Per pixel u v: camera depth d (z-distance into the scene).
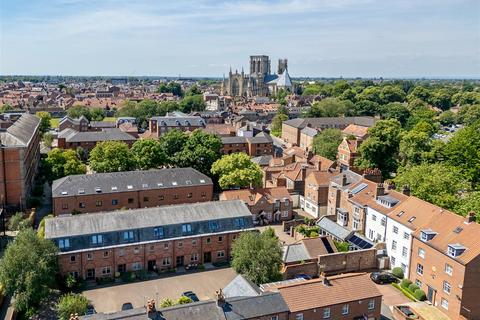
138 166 110.12
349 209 85.31
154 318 44.25
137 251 67.50
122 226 67.88
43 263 55.03
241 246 61.69
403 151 117.81
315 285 52.09
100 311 56.50
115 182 92.25
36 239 58.41
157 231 69.12
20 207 92.31
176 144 116.44
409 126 187.25
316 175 96.81
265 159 130.75
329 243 71.19
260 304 48.19
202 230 71.62
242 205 77.50
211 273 68.94
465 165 105.38
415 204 71.25
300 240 73.88
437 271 60.34
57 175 101.62
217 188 112.00
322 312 50.16
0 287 57.28
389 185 83.06
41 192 105.00
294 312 48.56
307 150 140.12
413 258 65.81
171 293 61.94
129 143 150.88
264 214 92.25
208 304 46.94
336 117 198.88
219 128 178.25
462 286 55.53
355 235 77.25
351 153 129.50
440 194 82.56
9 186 91.38
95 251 64.69
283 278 63.91
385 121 122.12
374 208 76.94
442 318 57.34
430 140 125.25
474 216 60.75
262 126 193.62
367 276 55.22
